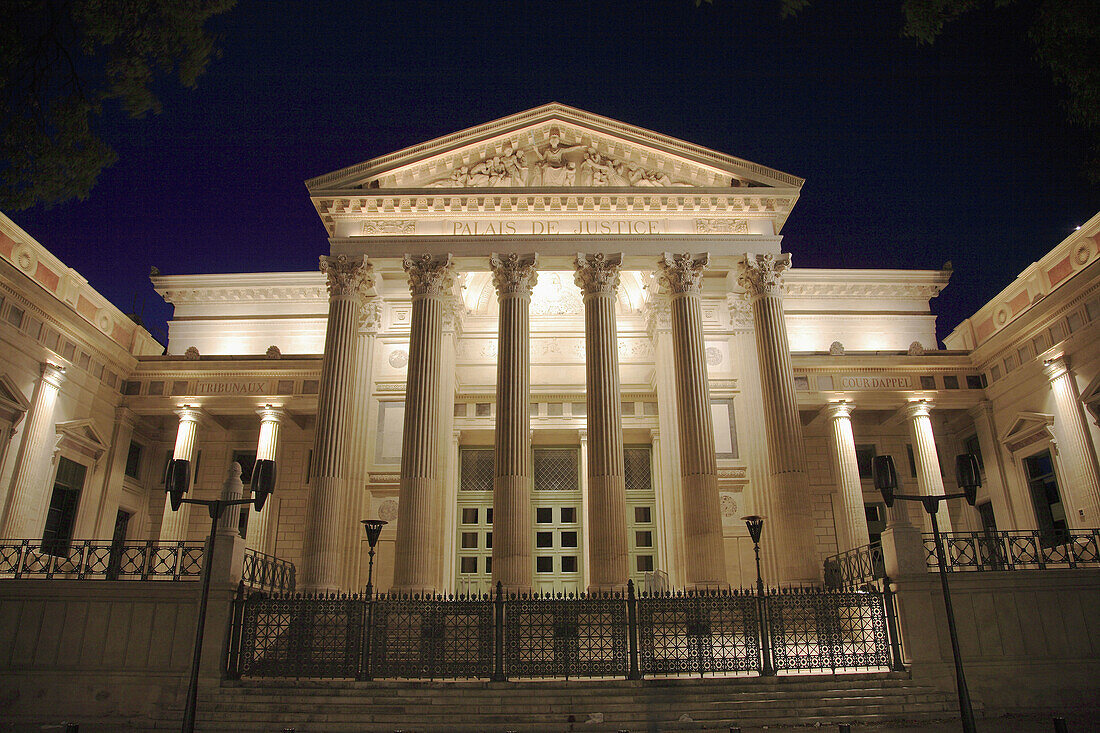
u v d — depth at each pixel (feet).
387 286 96.22
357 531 82.74
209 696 48.85
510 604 55.06
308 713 46.96
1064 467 83.61
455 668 53.98
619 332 101.09
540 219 84.58
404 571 70.44
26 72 45.37
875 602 55.57
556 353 100.53
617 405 76.23
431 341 78.64
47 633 51.24
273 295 115.24
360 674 51.96
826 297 114.32
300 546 95.66
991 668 52.49
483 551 95.55
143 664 50.42
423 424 75.25
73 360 87.97
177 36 48.26
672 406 87.92
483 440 98.84
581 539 96.37
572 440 100.83
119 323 99.19
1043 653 53.31
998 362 94.99
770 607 56.34
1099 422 78.74
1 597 51.93
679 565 81.10
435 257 81.61
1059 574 55.31
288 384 96.68
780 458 75.77
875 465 43.88
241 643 52.11
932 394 95.76
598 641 59.00
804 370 95.76
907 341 112.98
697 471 74.02
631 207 84.74
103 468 93.56
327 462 74.84
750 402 87.76
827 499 96.78
